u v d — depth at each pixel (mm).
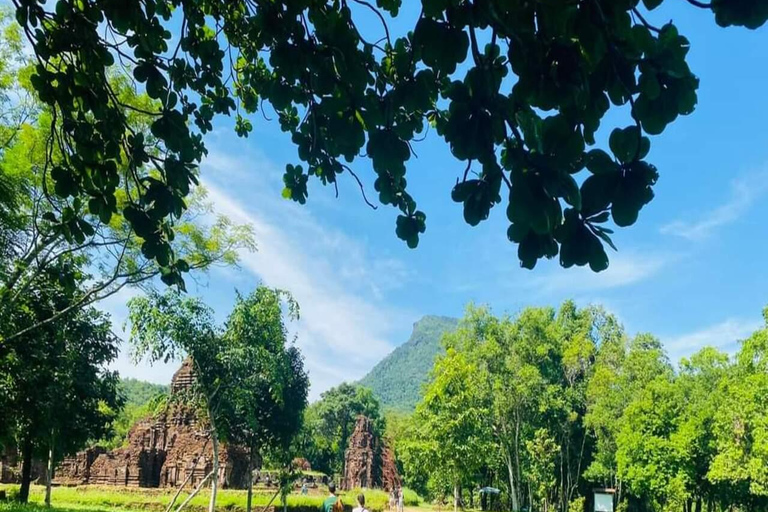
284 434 22703
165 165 3578
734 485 30859
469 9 1906
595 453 39656
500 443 36562
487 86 1918
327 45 2594
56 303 17297
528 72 1814
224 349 18859
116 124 3625
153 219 3547
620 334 44781
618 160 1756
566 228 1808
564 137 1694
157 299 17500
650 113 1735
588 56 1706
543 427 38125
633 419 33344
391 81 3264
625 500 39406
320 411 70062
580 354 40625
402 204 3279
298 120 4461
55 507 21906
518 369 35375
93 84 3600
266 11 2844
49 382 17500
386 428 75812
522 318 36656
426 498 50844
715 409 30984
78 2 3678
